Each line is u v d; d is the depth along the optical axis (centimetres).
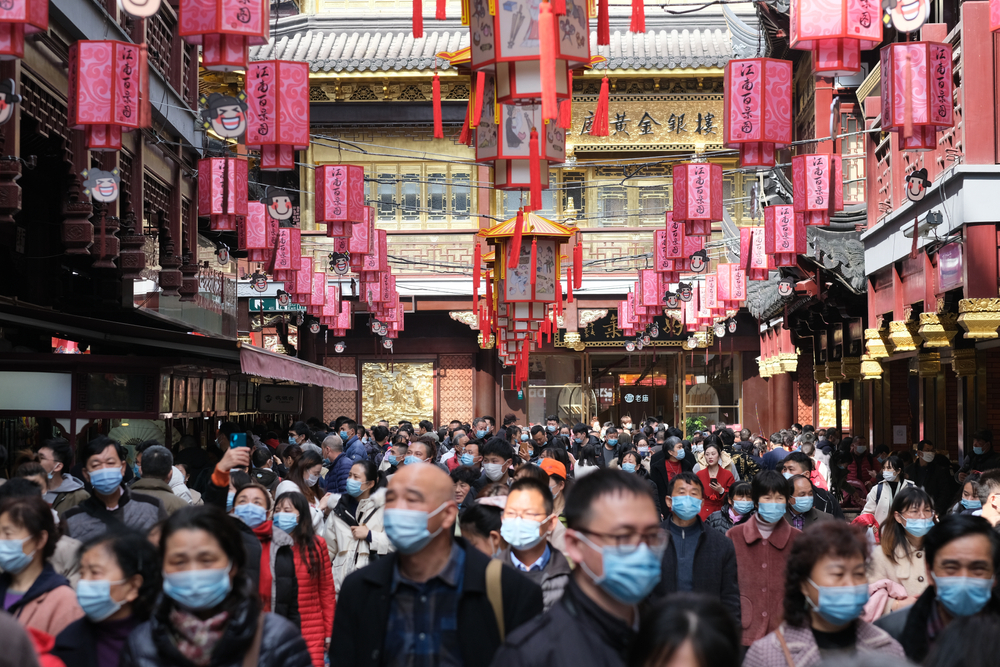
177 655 375
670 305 2164
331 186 1380
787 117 935
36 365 1214
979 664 331
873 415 2197
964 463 1445
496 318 1775
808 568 416
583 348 3169
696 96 2975
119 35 1198
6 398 1210
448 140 3042
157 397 1240
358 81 2970
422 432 2050
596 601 353
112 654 439
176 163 1491
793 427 2633
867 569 455
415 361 3225
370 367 3216
